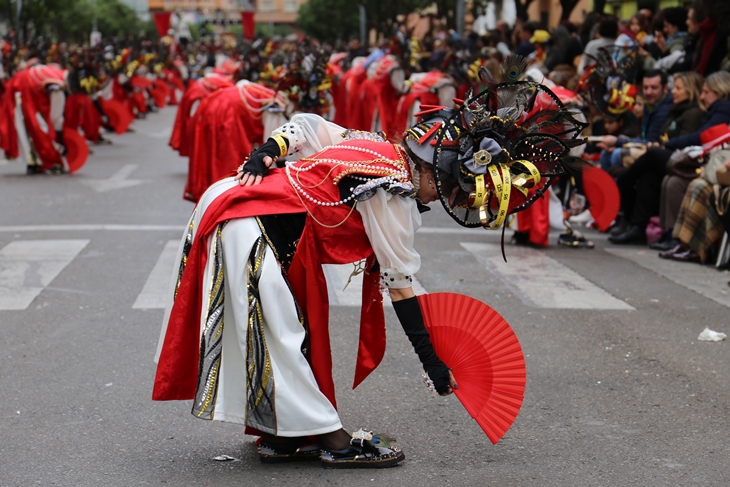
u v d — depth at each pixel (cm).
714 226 704
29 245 748
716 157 695
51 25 4403
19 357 476
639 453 365
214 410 323
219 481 335
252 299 318
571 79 805
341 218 318
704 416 406
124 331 523
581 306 589
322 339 328
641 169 780
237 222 321
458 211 314
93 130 1603
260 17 10556
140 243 761
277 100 757
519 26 1276
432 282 645
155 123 2159
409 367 469
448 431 387
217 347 323
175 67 3078
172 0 10725
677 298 613
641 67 952
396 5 3106
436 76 1163
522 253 746
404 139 319
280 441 348
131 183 1131
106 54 1628
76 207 949
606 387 443
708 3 870
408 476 341
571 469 349
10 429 383
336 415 331
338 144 330
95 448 365
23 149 1208
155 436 378
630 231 793
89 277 645
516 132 307
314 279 323
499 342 329
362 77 1434
